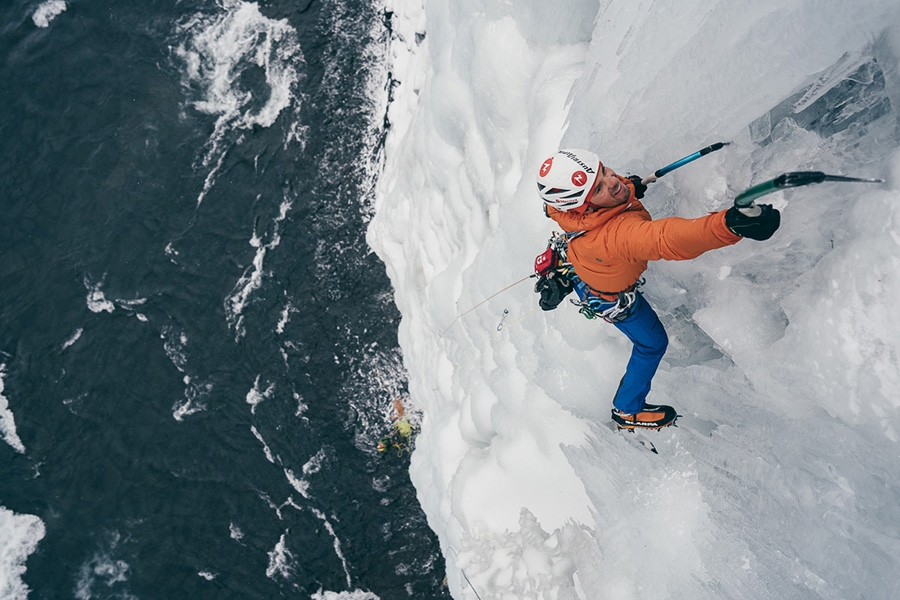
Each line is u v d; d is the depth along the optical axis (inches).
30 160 512.1
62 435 491.5
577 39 217.6
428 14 294.8
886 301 115.6
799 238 134.7
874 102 123.5
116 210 492.1
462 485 268.2
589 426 208.7
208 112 474.3
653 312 140.7
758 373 141.8
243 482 446.3
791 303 133.8
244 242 453.1
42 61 516.4
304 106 439.2
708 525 162.9
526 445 241.6
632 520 184.1
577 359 196.4
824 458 136.1
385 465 405.1
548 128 211.9
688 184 148.4
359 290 412.5
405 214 361.4
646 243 119.9
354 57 426.6
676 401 169.2
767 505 148.7
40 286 502.0
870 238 117.6
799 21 121.1
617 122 163.0
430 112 306.2
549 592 214.8
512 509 242.7
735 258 145.9
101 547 477.1
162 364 473.1
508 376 246.2
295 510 430.0
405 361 385.1
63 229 502.3
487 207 269.7
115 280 488.4
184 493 462.0
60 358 496.7
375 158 411.2
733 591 155.5
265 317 441.4
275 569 433.7
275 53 451.8
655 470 178.1
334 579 417.1
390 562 406.0
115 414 482.3
